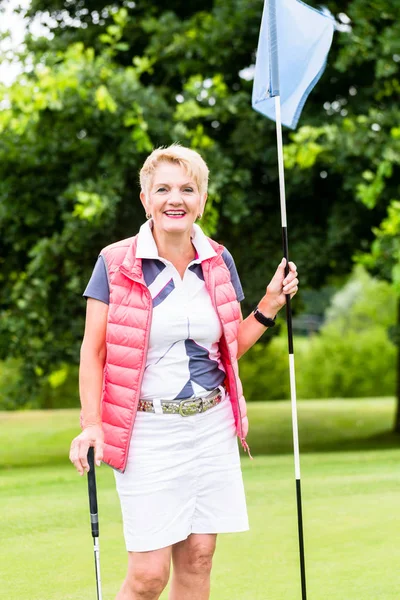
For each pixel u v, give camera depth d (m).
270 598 4.43
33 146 10.92
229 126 12.30
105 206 10.27
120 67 11.63
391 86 11.61
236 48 11.84
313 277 12.91
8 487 8.29
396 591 4.48
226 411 3.51
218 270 3.48
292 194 12.32
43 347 12.25
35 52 12.18
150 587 3.39
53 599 4.50
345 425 16.36
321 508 6.58
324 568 4.95
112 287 3.36
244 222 12.23
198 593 3.54
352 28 11.07
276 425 16.44
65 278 11.97
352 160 11.05
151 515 3.35
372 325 30.94
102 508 6.96
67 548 5.60
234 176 11.12
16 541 5.81
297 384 26.44
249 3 11.49
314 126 11.49
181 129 10.98
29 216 11.44
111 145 11.03
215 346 3.49
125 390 3.33
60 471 10.19
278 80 3.93
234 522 3.49
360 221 11.78
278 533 5.83
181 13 13.07
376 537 5.61
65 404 22.64
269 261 12.24
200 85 11.31
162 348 3.37
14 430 16.33
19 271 12.65
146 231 3.43
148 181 3.46
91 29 12.70
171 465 3.36
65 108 10.47
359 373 26.36
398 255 10.28
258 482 7.95
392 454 10.39
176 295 3.38
